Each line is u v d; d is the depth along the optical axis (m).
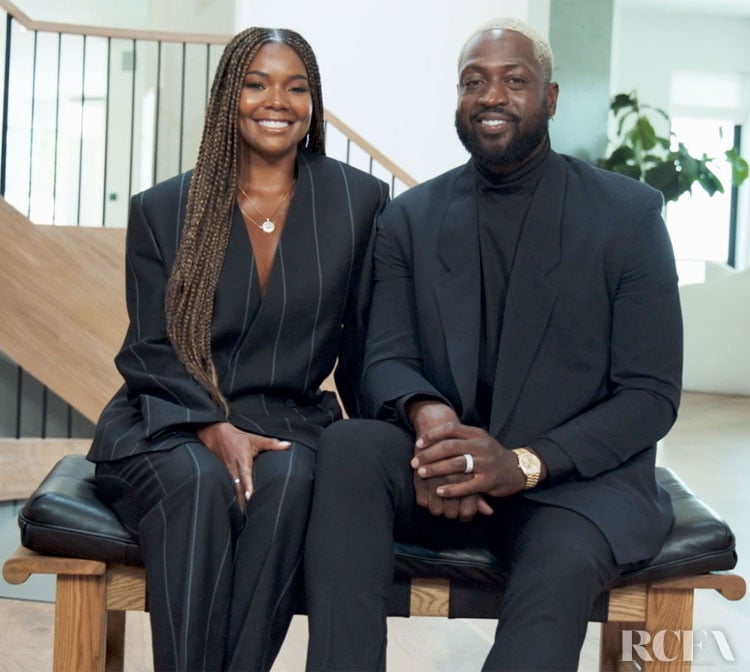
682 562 1.90
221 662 1.83
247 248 2.12
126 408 2.11
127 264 2.20
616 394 1.99
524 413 1.99
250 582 1.85
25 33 8.91
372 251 2.19
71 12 8.90
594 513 1.85
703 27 9.74
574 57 8.44
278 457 1.94
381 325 2.11
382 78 6.58
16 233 4.72
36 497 1.97
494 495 1.86
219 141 2.14
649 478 1.98
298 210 2.15
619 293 2.01
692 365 8.30
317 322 2.12
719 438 6.07
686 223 9.64
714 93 9.84
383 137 6.61
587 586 1.76
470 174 2.16
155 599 1.81
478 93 2.03
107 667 2.32
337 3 6.51
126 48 8.49
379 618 1.77
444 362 2.04
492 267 2.07
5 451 4.82
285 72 2.12
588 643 2.84
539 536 1.81
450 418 1.90
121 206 8.52
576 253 2.01
